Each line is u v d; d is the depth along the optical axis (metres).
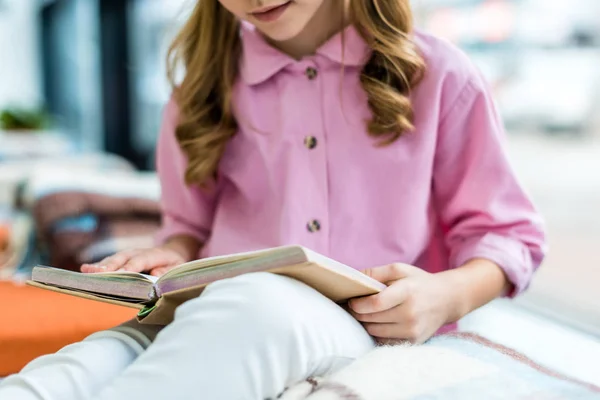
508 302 1.54
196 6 1.01
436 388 0.55
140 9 3.15
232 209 1.00
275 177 0.93
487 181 0.89
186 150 1.01
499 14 1.82
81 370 0.60
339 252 0.90
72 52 3.93
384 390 0.54
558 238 1.90
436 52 0.91
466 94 0.90
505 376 0.58
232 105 0.98
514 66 1.90
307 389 0.57
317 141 0.91
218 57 1.00
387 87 0.87
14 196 2.01
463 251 0.87
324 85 0.92
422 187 0.89
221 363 0.54
